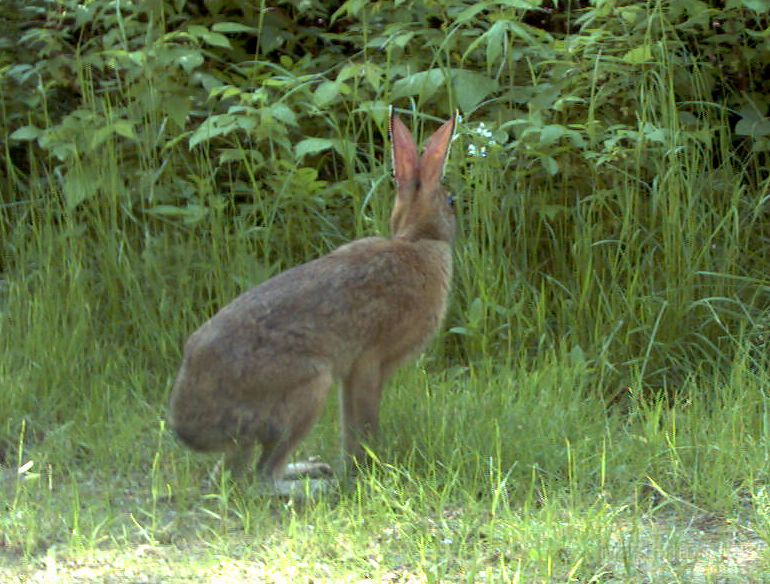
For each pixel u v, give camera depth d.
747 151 10.83
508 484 7.29
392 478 7.27
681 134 9.69
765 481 7.38
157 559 6.39
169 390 8.80
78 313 9.41
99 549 6.52
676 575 6.21
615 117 10.44
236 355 7.03
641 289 9.41
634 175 10.02
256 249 10.06
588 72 10.23
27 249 10.17
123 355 9.29
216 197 10.11
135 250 10.12
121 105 11.16
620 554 6.45
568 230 10.06
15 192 11.08
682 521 6.98
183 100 10.21
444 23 10.37
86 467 7.73
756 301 9.59
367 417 7.65
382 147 10.91
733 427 7.85
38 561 6.36
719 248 9.73
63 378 8.83
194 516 6.99
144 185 10.06
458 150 9.83
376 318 7.51
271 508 7.12
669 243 9.41
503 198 9.85
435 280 7.84
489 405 8.20
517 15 11.20
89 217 10.05
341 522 6.77
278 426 7.15
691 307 9.28
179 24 11.48
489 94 10.34
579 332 9.38
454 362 9.39
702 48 10.84
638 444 7.79
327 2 11.62
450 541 6.50
